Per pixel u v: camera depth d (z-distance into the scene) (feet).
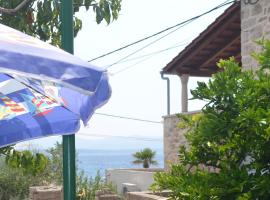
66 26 14.35
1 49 8.23
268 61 14.03
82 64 9.01
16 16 20.59
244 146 13.26
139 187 69.46
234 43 39.42
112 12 20.75
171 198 14.05
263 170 13.21
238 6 32.94
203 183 12.91
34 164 20.24
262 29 28.45
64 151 14.67
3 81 13.47
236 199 12.21
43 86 11.97
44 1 20.30
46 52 8.93
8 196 47.29
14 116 14.79
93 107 10.91
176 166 14.57
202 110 13.87
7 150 19.86
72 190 14.37
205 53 42.09
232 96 13.47
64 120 14.67
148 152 104.99
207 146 14.21
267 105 13.37
